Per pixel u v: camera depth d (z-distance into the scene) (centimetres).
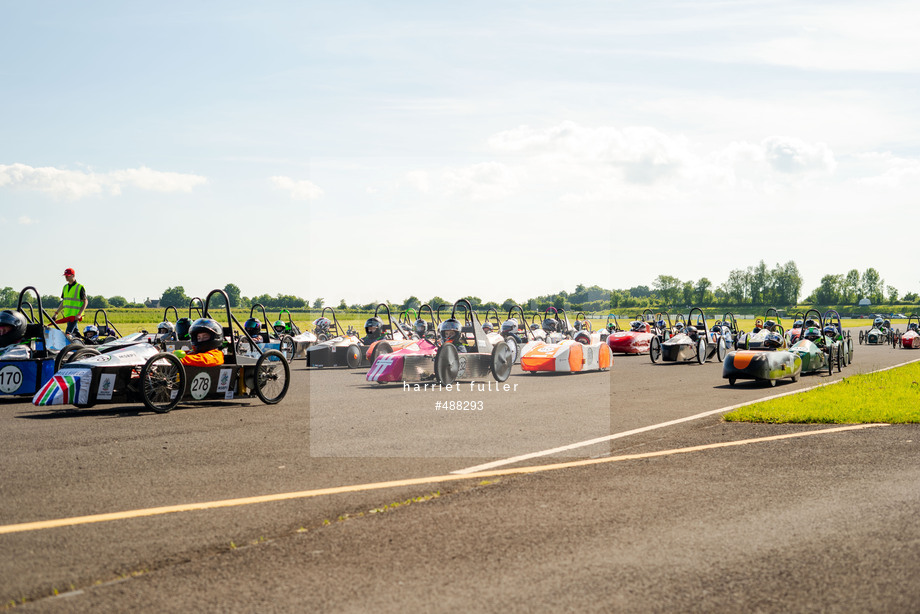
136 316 6350
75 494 672
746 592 448
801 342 2012
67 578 468
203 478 738
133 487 699
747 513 619
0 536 549
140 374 1188
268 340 2289
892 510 629
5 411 1228
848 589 453
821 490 698
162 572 479
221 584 459
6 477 738
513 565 493
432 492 686
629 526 580
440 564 495
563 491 691
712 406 1321
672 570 484
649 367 2356
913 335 3900
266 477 743
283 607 425
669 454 868
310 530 569
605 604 430
